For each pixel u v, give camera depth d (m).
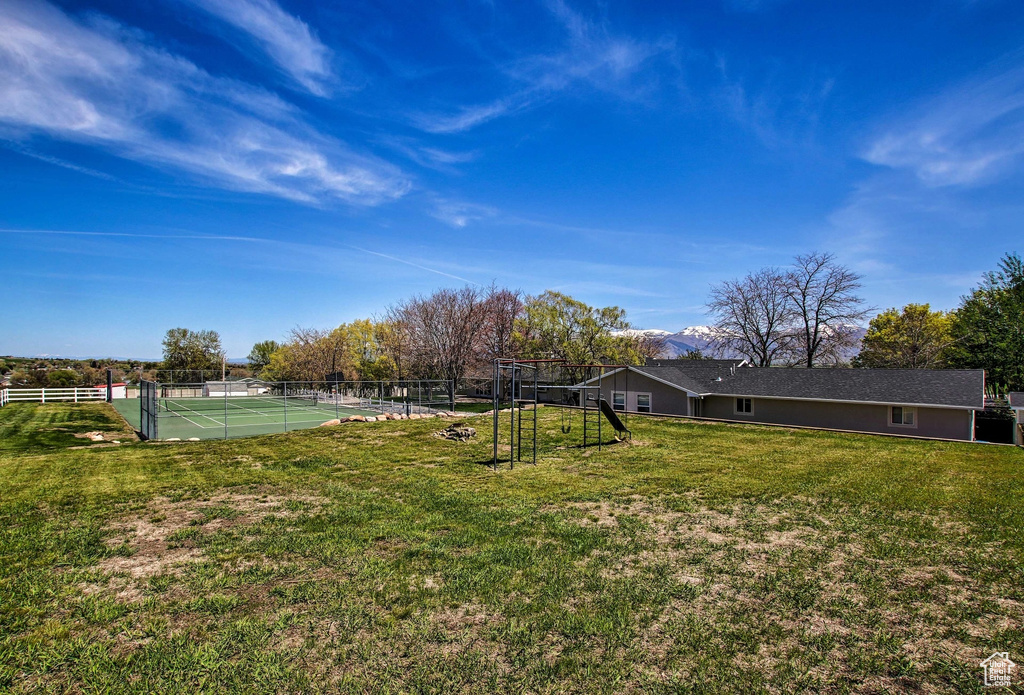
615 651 4.33
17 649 4.24
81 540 6.83
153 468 11.75
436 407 32.34
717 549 6.72
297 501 9.02
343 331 48.44
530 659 4.20
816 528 7.64
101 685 3.82
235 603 5.10
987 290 34.66
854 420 22.52
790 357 41.16
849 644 4.47
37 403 32.16
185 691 3.78
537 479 10.92
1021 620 4.89
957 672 4.07
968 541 7.08
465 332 40.25
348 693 3.78
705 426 19.83
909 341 40.62
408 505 8.83
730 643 4.46
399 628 4.66
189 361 58.44
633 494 9.66
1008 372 31.05
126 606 5.00
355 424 19.39
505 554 6.46
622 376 28.41
